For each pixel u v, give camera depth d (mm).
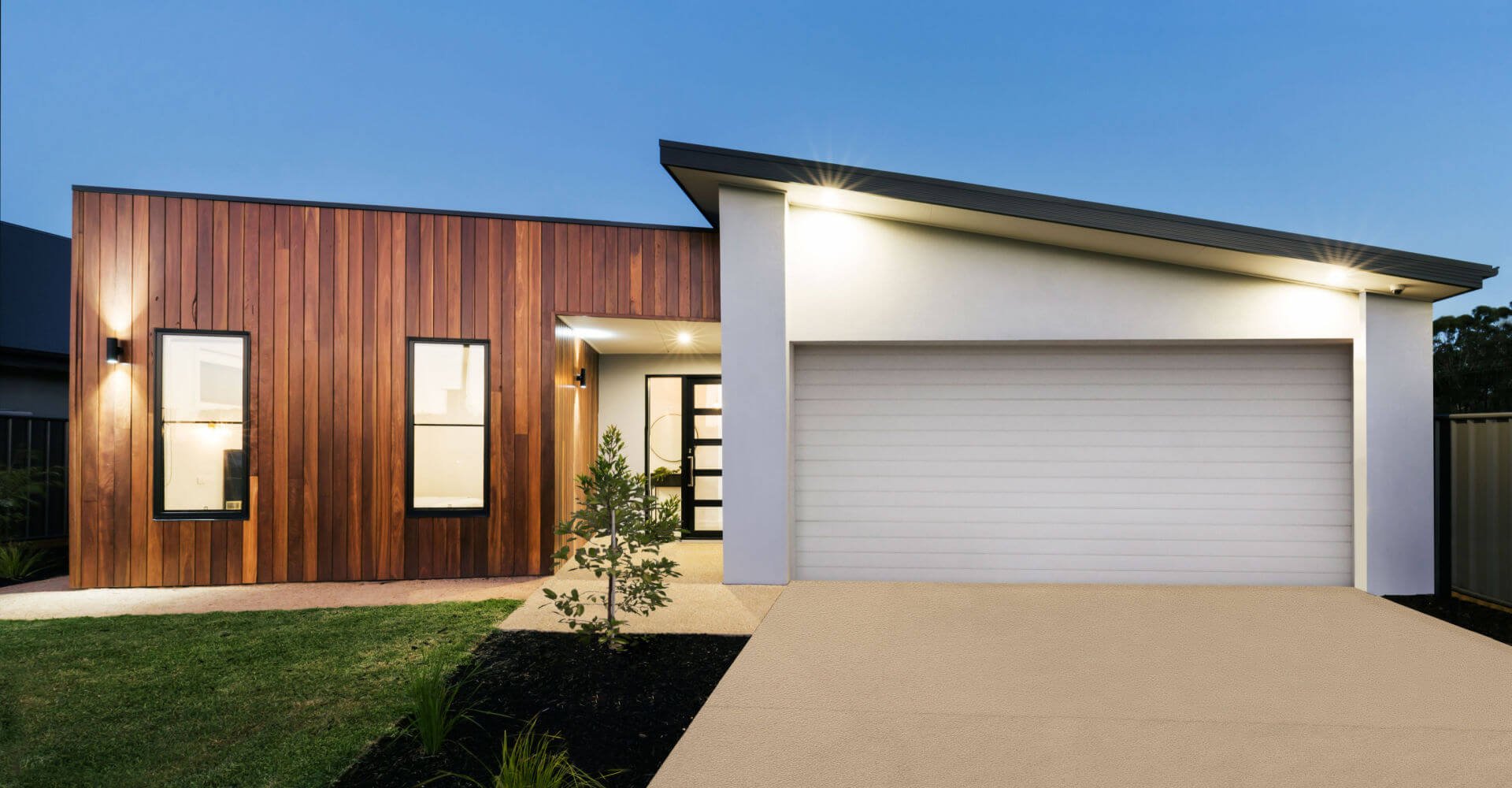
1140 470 5398
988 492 5484
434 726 2574
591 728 2836
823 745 2697
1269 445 5316
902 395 5555
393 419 5652
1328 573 5270
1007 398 5492
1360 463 5105
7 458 6129
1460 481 4980
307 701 3055
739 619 4453
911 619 4430
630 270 5949
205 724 2803
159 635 4047
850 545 5555
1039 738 2760
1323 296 5117
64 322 10156
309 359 5602
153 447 5477
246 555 5523
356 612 4559
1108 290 5262
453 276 5754
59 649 3793
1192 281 5195
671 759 2568
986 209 4641
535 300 5836
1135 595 5031
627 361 8305
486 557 5711
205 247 5535
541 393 5816
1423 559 4996
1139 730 2834
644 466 8227
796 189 5090
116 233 5465
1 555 5766
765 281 5297
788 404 5344
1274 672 3498
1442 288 4707
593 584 5465
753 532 5312
